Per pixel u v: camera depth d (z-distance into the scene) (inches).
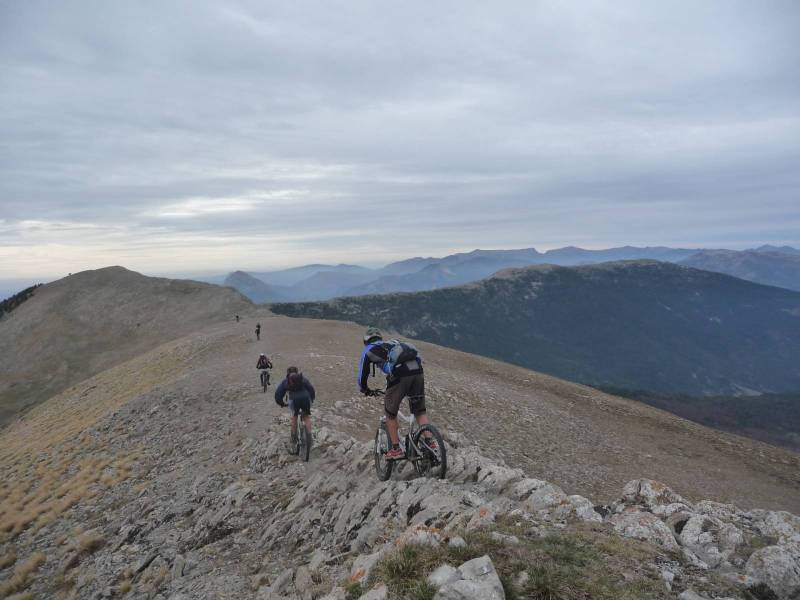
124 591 318.7
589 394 1851.6
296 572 228.1
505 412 1141.7
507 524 187.0
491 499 237.3
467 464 291.6
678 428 1472.7
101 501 552.1
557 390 1793.8
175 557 331.6
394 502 250.1
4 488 782.5
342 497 298.7
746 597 145.3
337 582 194.9
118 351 4097.0
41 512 576.4
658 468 954.7
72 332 4621.1
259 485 410.3
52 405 2247.8
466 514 200.8
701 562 165.8
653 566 154.9
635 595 135.9
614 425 1354.6
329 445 481.7
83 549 422.3
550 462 824.9
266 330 2384.4
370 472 347.3
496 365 2215.8
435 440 251.6
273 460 476.7
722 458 1176.8
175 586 286.4
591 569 149.4
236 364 1414.9
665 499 234.7
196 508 426.6
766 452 1304.1
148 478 589.3
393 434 263.9
